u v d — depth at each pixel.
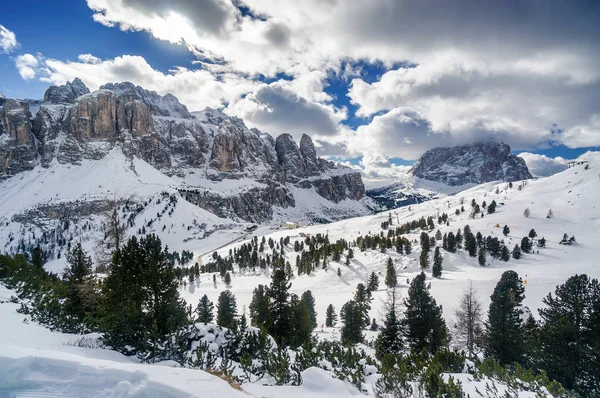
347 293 93.38
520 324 31.34
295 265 140.50
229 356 16.50
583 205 184.25
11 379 7.28
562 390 13.12
